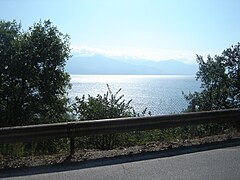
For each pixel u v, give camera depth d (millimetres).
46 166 6363
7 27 23906
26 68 22500
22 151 7672
